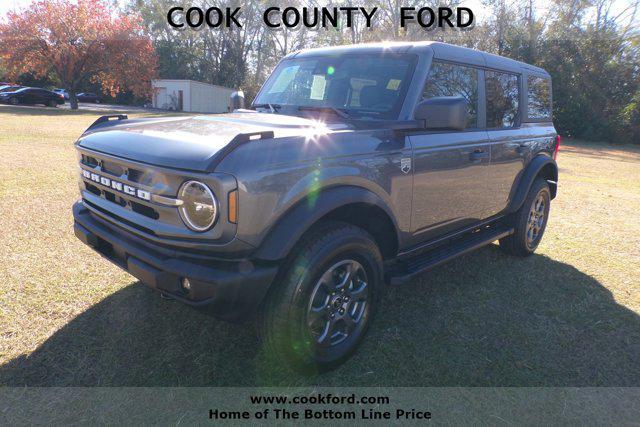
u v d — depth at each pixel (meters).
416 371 2.91
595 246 5.64
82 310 3.42
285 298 2.52
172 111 45.25
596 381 2.89
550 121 5.33
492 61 4.25
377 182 2.91
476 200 4.01
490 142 4.04
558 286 4.33
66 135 14.99
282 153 2.44
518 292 4.14
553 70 28.22
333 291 2.76
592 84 27.94
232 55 56.28
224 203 2.23
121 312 3.41
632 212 7.70
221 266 2.36
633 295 4.19
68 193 6.83
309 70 3.87
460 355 3.10
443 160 3.47
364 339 3.14
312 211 2.49
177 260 2.41
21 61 34.75
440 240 3.78
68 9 34.56
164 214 2.44
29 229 5.11
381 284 3.08
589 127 28.00
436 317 3.60
